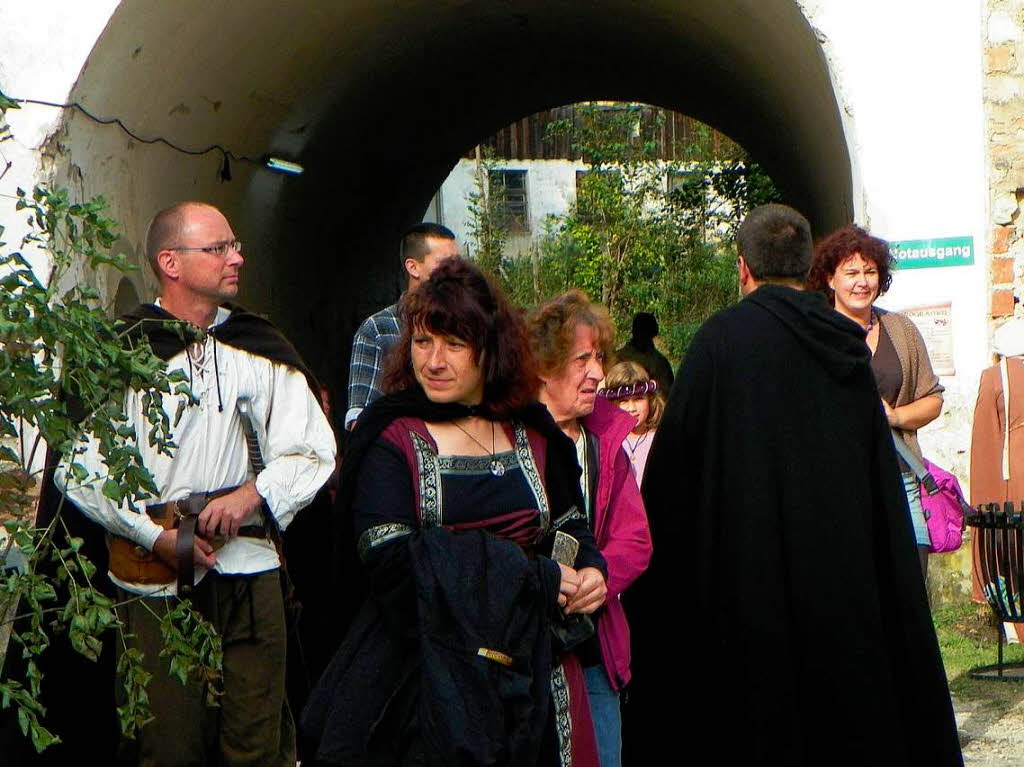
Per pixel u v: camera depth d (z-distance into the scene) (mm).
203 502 4414
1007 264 7535
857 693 4207
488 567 3230
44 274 6844
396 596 3244
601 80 15336
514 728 3188
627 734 4492
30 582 3459
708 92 14242
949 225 7492
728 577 4297
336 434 14023
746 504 4277
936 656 4301
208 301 4629
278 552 4652
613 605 4082
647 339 11109
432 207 26859
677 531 4383
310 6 9742
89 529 4621
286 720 4840
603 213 25062
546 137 28938
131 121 8141
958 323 7500
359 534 3336
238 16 8789
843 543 4273
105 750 4699
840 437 4320
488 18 12328
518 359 3488
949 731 4281
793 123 11516
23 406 3334
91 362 3555
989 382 7199
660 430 4441
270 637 4539
